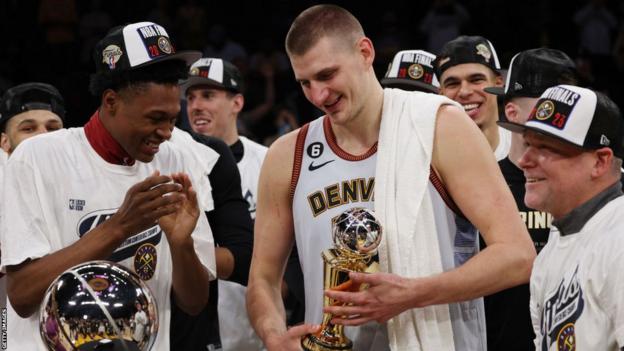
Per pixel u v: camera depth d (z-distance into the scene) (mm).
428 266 3125
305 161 3309
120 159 3332
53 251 3252
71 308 2270
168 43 3240
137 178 3363
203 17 12320
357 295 2953
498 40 11875
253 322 3336
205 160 3721
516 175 4117
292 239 3463
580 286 2740
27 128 4566
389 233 3102
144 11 12617
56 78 10727
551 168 2869
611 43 11961
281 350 3127
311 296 3287
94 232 3119
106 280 2328
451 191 3182
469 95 4645
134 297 2320
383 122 3197
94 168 3307
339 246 2957
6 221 3234
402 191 3125
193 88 5809
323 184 3246
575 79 4117
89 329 2264
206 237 3555
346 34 3104
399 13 12984
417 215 3113
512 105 4164
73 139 3336
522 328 3975
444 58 4746
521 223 3158
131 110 3199
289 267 4930
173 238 3223
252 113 10688
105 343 2268
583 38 11852
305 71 3090
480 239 4043
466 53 4684
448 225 3207
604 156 2830
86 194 3287
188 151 3627
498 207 3125
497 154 4465
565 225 2883
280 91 11250
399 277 2975
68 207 3275
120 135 3271
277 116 10258
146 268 3361
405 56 5250
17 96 4594
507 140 4555
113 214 3287
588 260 2736
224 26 13008
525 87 4098
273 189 3395
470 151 3156
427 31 11844
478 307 3312
